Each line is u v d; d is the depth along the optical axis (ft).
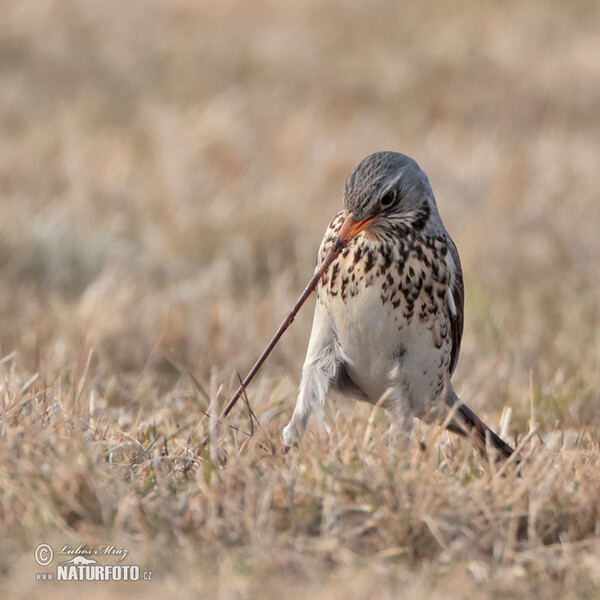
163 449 26.23
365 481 22.20
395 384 28.63
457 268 29.32
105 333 39.99
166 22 104.94
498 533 21.38
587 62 94.68
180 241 52.54
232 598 18.78
